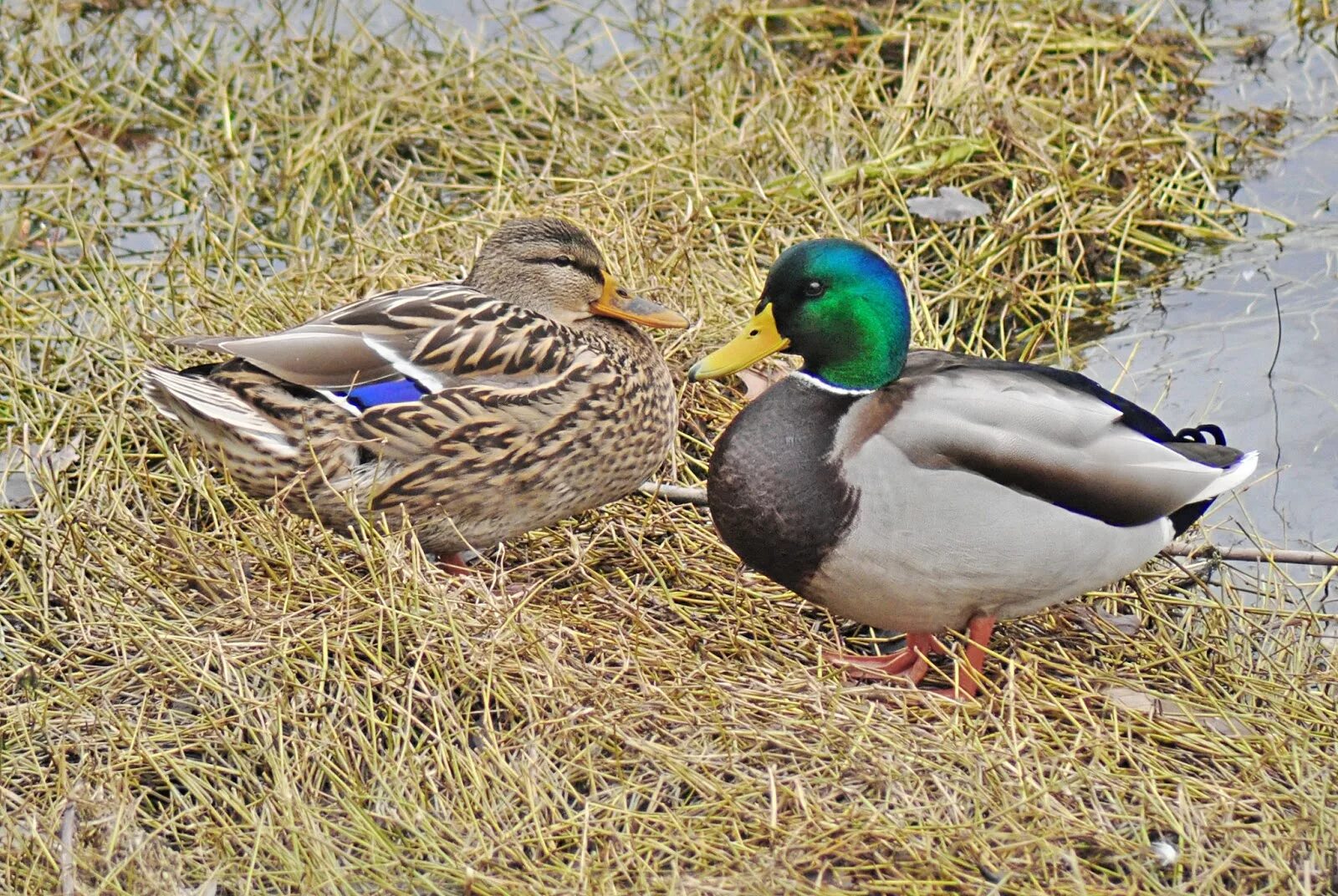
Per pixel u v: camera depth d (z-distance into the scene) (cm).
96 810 789
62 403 1130
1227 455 895
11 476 1081
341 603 910
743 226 1327
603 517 1037
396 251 1280
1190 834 774
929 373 873
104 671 895
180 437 1096
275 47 1585
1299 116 1498
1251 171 1434
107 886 750
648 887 737
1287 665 914
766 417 865
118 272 1223
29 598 953
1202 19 1650
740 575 988
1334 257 1316
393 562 909
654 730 844
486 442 941
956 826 768
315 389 919
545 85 1518
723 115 1447
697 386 1156
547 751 819
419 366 937
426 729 829
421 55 1579
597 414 970
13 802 808
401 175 1426
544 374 958
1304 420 1138
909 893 744
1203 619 955
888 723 846
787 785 802
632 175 1365
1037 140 1428
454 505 958
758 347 898
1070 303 1287
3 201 1387
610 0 1680
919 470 819
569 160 1432
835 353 867
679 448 1107
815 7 1627
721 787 795
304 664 873
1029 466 823
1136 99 1481
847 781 812
